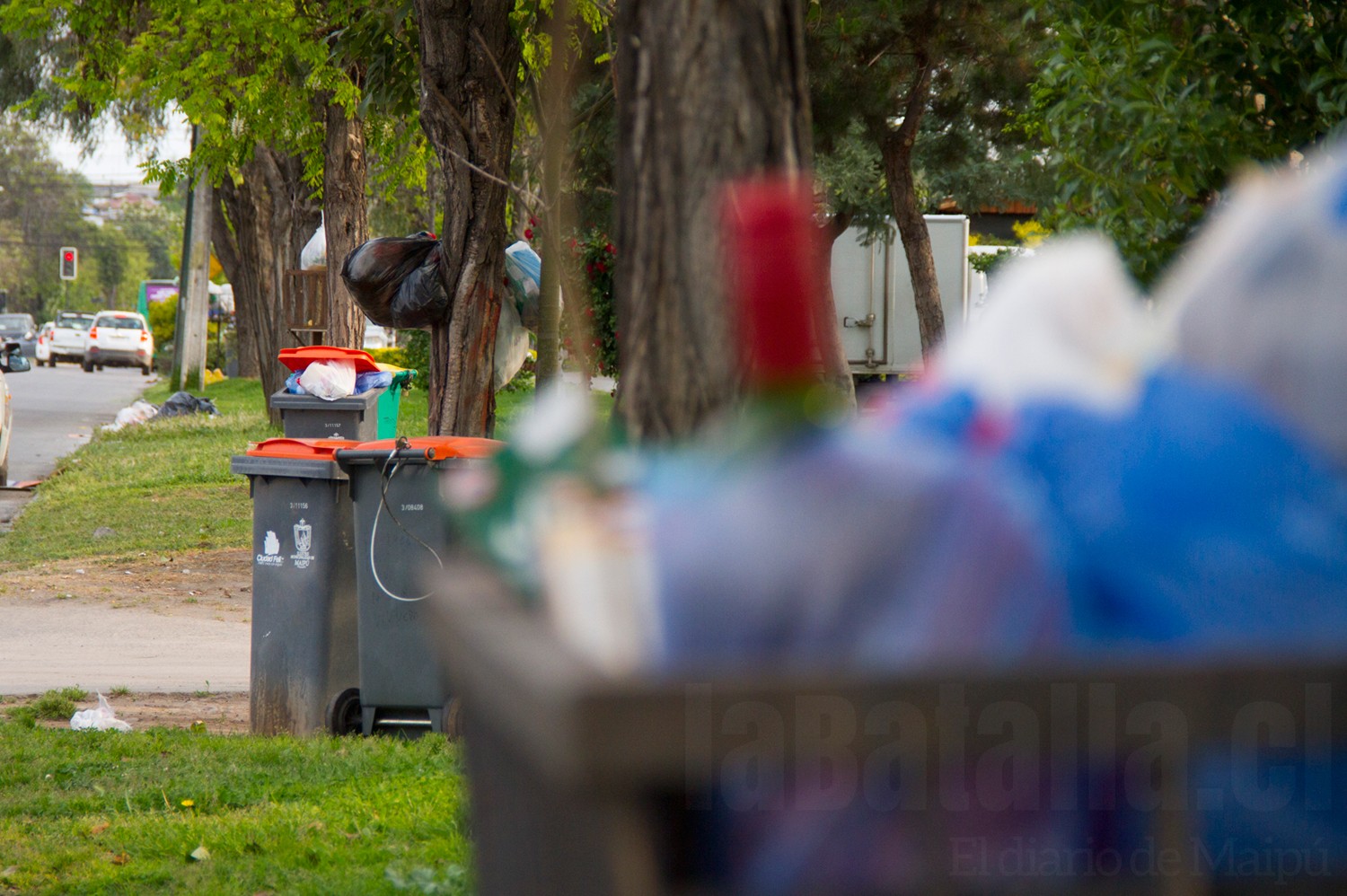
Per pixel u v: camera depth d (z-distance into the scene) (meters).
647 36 9.30
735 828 5.84
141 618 39.31
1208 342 6.71
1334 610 6.14
